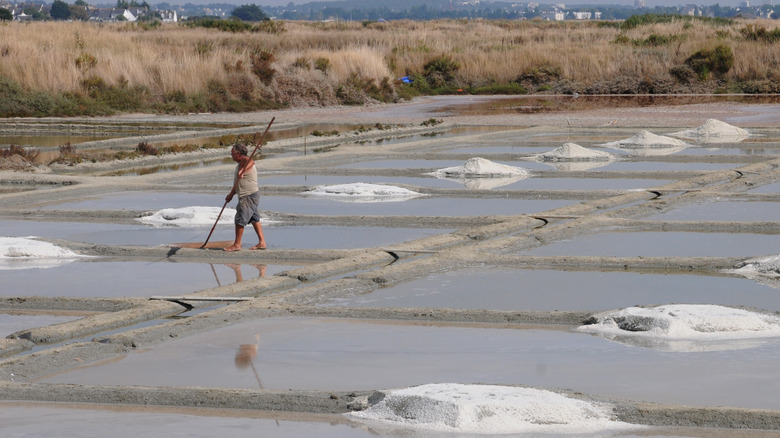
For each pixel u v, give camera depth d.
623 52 79.75
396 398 9.45
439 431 8.89
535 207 23.14
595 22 152.12
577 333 12.29
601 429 8.91
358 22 150.12
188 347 11.88
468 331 12.48
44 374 10.93
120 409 9.80
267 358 11.38
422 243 18.36
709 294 14.34
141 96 58.34
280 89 63.59
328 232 20.03
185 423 9.33
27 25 72.44
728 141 38.69
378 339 12.14
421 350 11.62
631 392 9.95
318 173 30.33
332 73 67.00
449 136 42.97
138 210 22.48
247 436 8.95
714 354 11.22
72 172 31.72
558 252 17.64
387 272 15.57
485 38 98.94
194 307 14.05
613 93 73.56
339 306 13.83
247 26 113.38
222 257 17.70
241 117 54.69
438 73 79.75
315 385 10.37
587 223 20.12
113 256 17.94
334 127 48.56
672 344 11.67
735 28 97.62
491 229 19.59
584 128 44.06
